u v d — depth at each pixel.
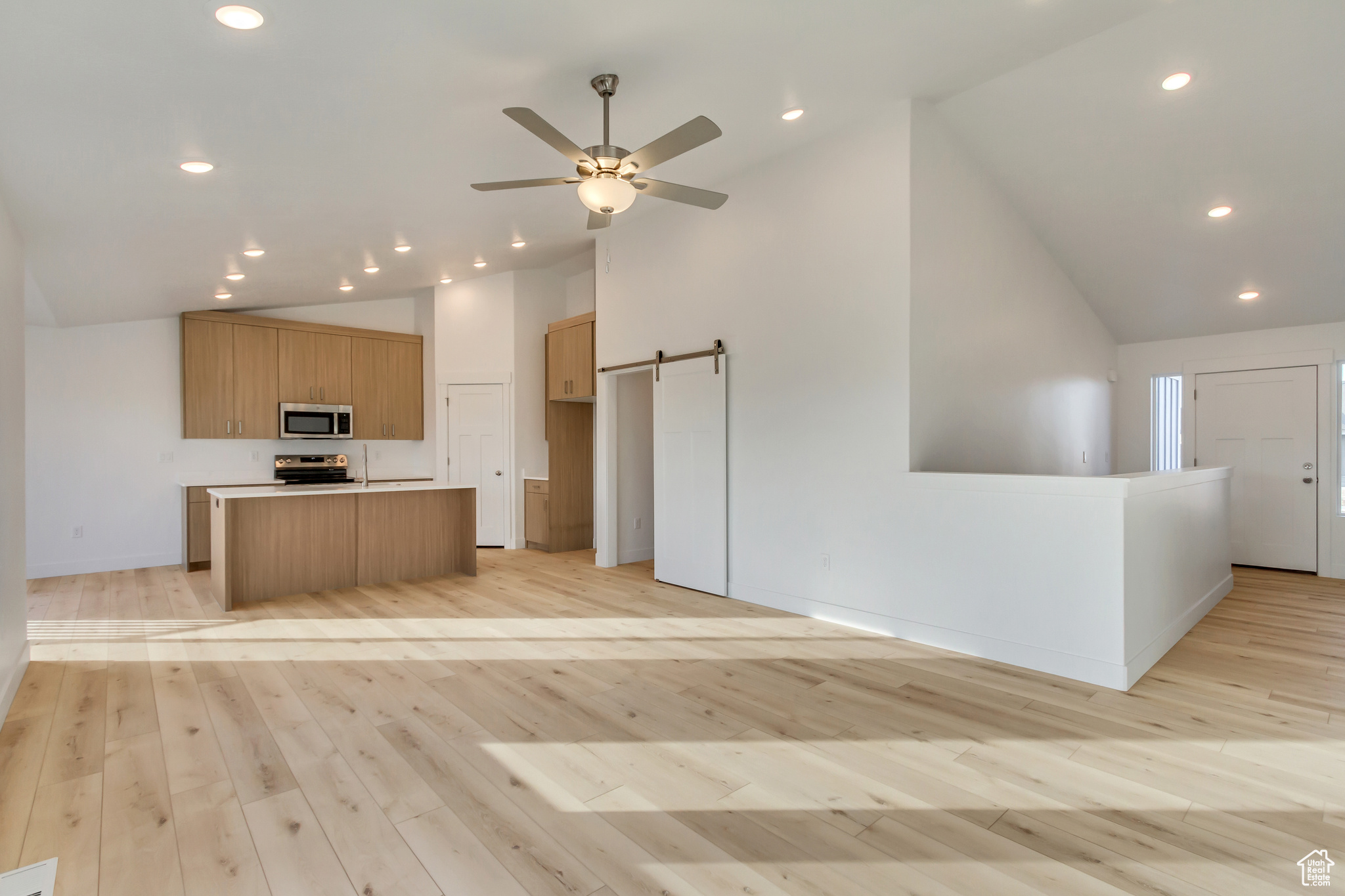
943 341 3.92
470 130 3.23
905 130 3.66
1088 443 5.87
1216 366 5.97
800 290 4.23
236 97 2.63
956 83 3.50
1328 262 4.66
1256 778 2.19
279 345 6.70
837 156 4.00
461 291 7.25
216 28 2.18
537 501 6.99
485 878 1.69
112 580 5.53
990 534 3.36
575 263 6.90
